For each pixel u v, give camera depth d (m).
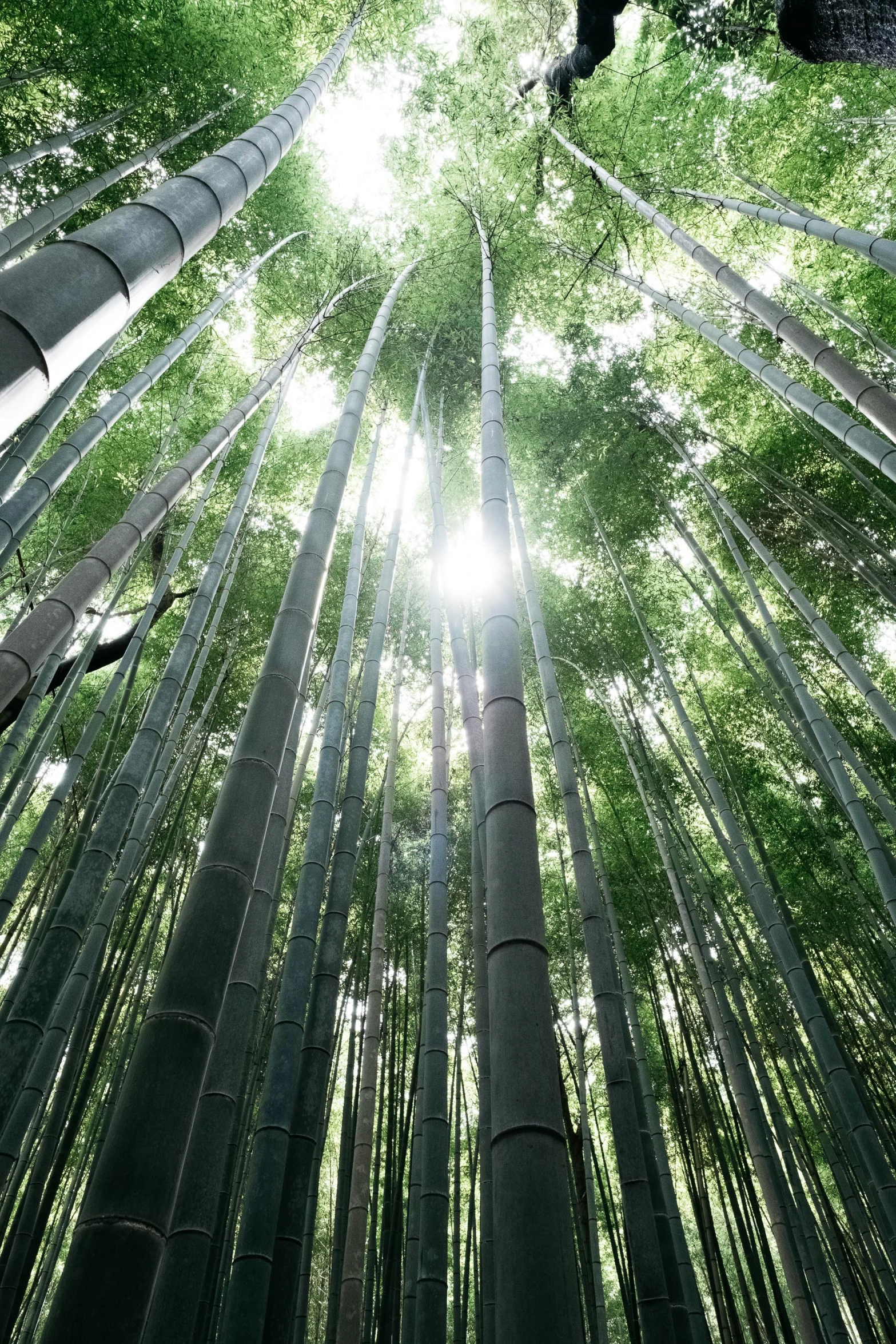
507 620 2.36
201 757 6.55
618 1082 3.19
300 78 7.34
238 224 7.54
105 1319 1.29
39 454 7.33
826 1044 4.41
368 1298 4.87
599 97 7.75
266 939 3.17
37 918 5.16
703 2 5.54
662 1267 2.83
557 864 8.66
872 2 2.95
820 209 8.01
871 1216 5.39
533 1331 1.27
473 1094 9.17
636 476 7.58
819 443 7.33
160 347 7.59
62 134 6.02
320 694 6.47
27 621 2.83
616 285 8.11
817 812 7.61
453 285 7.00
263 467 7.84
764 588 8.76
